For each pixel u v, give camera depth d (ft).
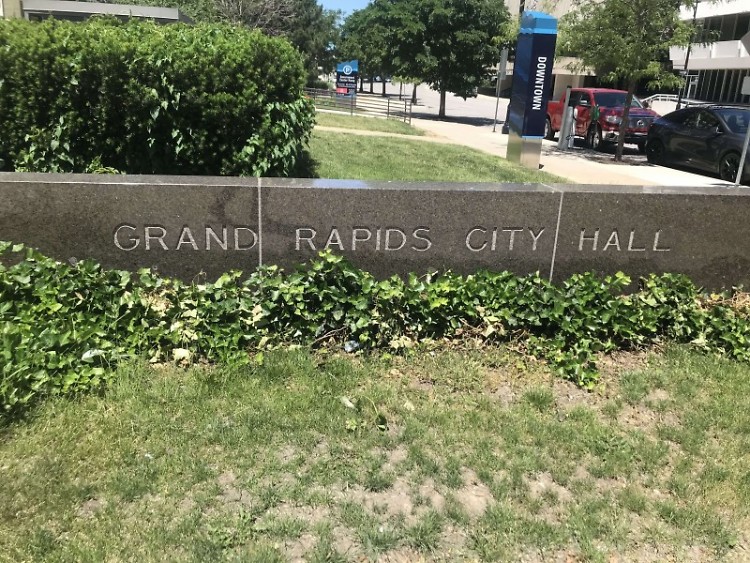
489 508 10.37
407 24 98.32
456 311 15.64
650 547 9.92
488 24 100.37
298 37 188.55
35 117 23.11
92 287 14.82
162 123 23.84
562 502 10.68
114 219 16.65
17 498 9.82
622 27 53.93
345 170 34.35
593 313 15.84
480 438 12.09
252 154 24.73
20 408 11.68
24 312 13.89
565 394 13.93
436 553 9.50
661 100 124.47
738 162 47.16
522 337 15.60
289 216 16.94
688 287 17.61
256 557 9.06
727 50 141.59
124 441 11.20
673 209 18.24
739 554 9.90
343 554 9.29
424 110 118.93
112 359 13.37
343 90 106.42
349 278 15.35
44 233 16.57
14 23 23.97
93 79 22.88
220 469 10.78
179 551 9.16
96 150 23.89
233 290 15.03
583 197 17.71
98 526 9.46
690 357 15.60
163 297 15.40
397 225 17.29
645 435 12.62
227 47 24.04
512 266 18.04
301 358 14.10
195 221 16.80
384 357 14.44
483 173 38.75
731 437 12.67
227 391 12.86
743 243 18.86
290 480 10.67
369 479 10.77
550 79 47.32
